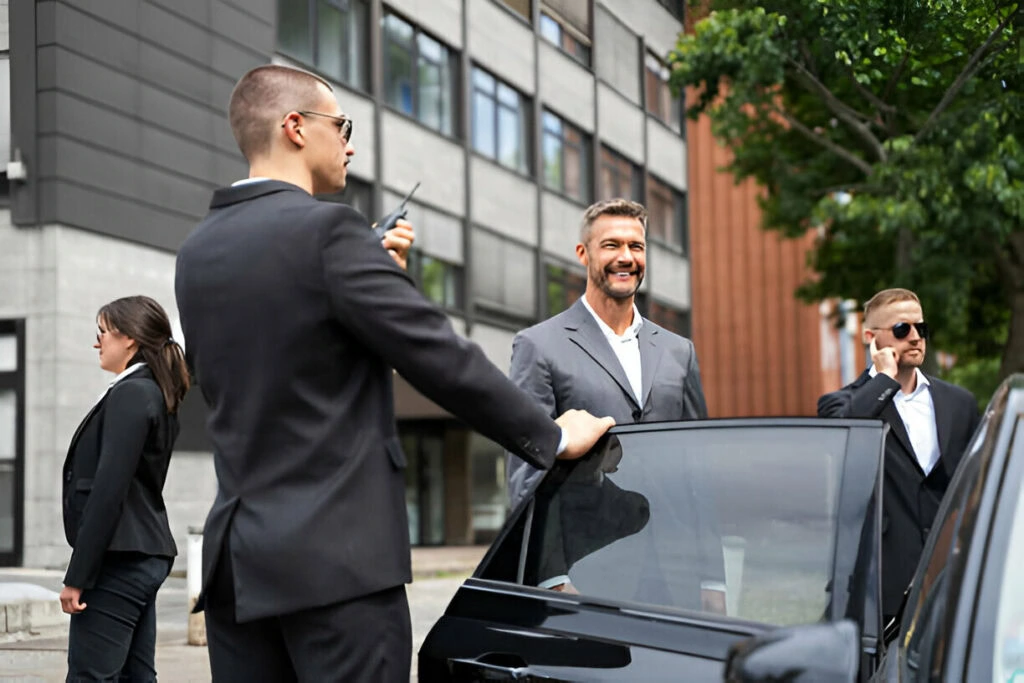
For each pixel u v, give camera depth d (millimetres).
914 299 4684
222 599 2656
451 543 23266
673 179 30031
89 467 4078
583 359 4676
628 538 2965
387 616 2592
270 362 2580
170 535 4172
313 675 2553
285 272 2580
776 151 22922
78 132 14133
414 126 20719
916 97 8875
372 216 19562
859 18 5543
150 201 15141
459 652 2861
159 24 15281
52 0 13797
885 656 2459
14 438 14133
